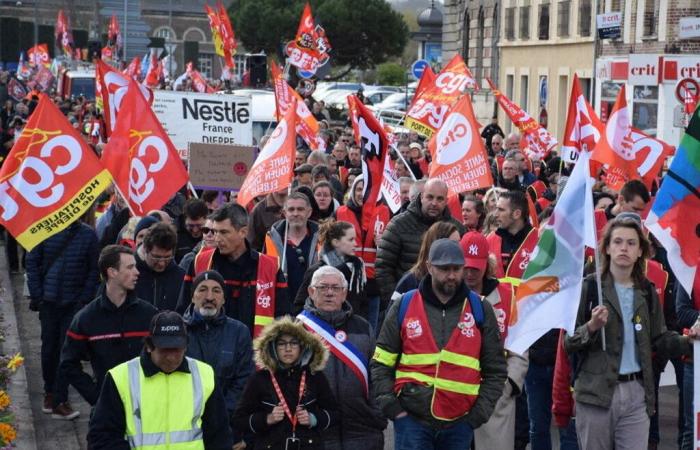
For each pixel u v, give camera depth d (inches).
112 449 258.2
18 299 697.0
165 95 666.2
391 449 412.2
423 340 312.5
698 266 349.1
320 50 1205.1
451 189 537.6
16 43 2299.5
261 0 2938.0
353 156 829.2
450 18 2396.7
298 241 430.9
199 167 580.4
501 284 354.0
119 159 453.1
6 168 414.0
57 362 456.4
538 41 1839.3
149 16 4178.2
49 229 416.2
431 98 756.6
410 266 438.0
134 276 339.0
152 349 260.1
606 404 322.0
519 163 726.5
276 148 461.1
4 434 346.6
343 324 321.4
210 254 364.5
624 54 1483.8
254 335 363.3
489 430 353.7
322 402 303.9
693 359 336.8
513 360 353.4
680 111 776.3
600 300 318.7
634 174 587.8
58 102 1473.9
